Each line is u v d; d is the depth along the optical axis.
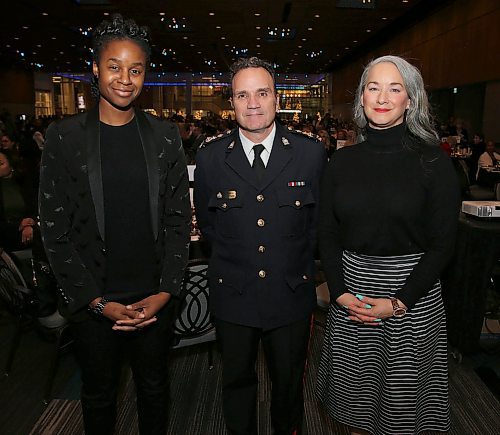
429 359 1.79
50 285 2.71
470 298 2.93
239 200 1.77
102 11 14.93
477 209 2.87
